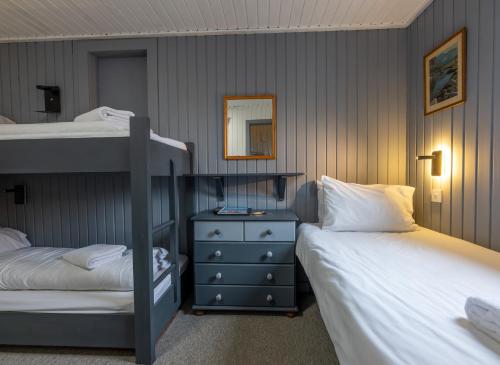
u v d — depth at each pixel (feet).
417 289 2.90
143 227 4.51
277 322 6.04
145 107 8.12
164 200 7.63
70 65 7.70
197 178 7.70
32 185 7.73
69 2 6.19
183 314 6.40
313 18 6.92
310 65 7.40
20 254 6.21
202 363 4.73
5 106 7.84
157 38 7.58
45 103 7.61
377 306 2.54
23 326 4.90
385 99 7.34
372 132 7.38
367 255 4.15
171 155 5.88
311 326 5.87
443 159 5.77
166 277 5.69
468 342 2.00
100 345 4.84
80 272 5.07
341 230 6.01
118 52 7.79
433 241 4.98
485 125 4.64
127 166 4.52
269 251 6.28
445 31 5.69
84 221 7.72
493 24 4.44
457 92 5.25
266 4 6.32
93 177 7.68
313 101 7.43
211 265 6.36
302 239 5.83
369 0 6.18
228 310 6.57
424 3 6.27
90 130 4.64
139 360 4.64
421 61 6.61
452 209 5.51
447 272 3.39
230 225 6.31
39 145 4.56
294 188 7.53
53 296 4.93
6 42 7.75
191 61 7.55
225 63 7.50
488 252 4.22
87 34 7.55
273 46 7.43
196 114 7.59
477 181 4.84
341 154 7.43
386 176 7.39
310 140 7.47
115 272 5.05
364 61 7.34
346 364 2.51
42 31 7.38
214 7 6.43
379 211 5.97
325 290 3.47
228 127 7.52
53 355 4.95
